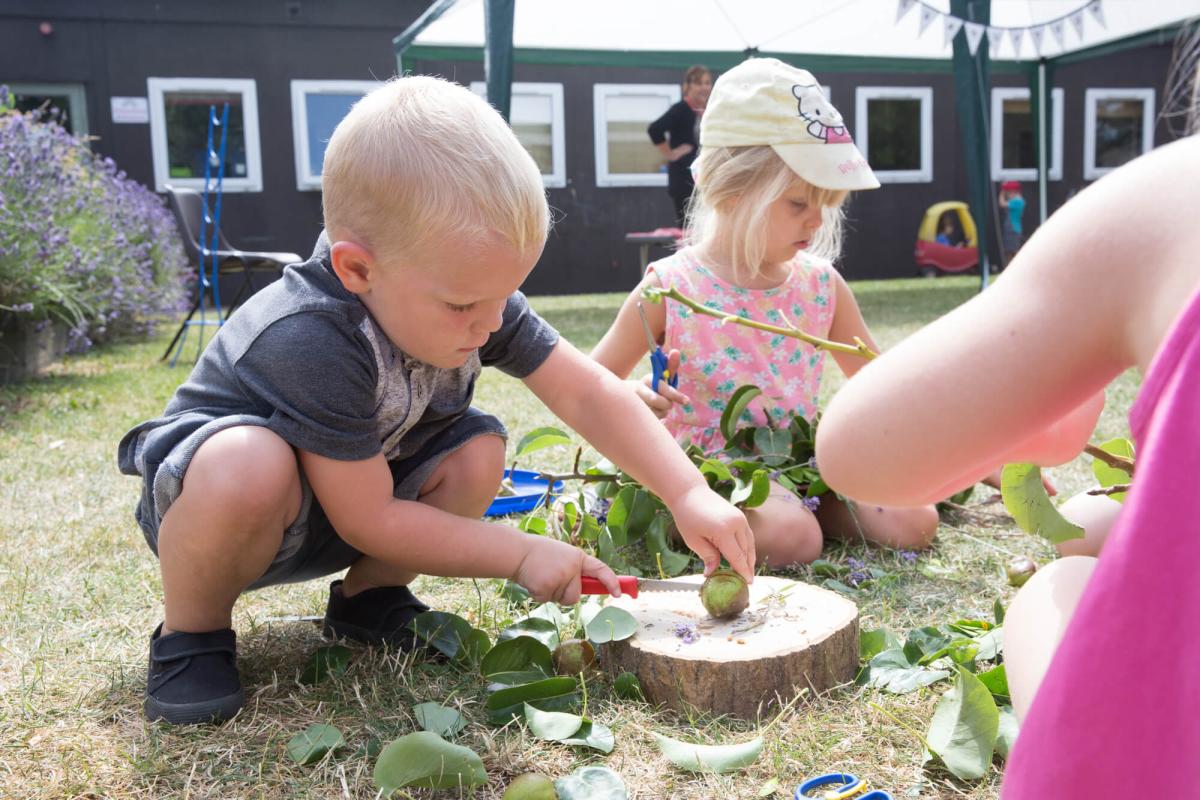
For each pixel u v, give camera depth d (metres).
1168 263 0.59
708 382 2.04
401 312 1.09
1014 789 0.59
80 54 9.29
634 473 1.32
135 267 6.08
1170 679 0.53
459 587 1.63
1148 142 11.81
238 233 9.82
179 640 1.20
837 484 0.74
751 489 1.63
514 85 10.22
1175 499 0.53
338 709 1.19
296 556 1.30
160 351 5.57
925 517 1.81
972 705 1.01
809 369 2.08
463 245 1.01
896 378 0.69
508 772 1.04
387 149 1.02
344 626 1.42
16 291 4.21
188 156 9.70
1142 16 6.54
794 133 1.90
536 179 1.06
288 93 9.77
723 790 0.99
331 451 1.13
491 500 1.42
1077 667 0.55
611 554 1.67
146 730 1.15
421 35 6.72
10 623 1.48
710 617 1.28
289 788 1.02
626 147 10.69
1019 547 1.80
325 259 1.18
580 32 6.98
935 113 11.42
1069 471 2.30
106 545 1.87
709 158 2.02
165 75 9.48
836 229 2.29
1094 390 0.67
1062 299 0.63
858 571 1.64
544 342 1.33
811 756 1.04
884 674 1.21
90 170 5.87
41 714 1.19
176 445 1.17
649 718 1.14
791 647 1.16
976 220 6.99
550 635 1.31
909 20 6.90
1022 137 11.78
